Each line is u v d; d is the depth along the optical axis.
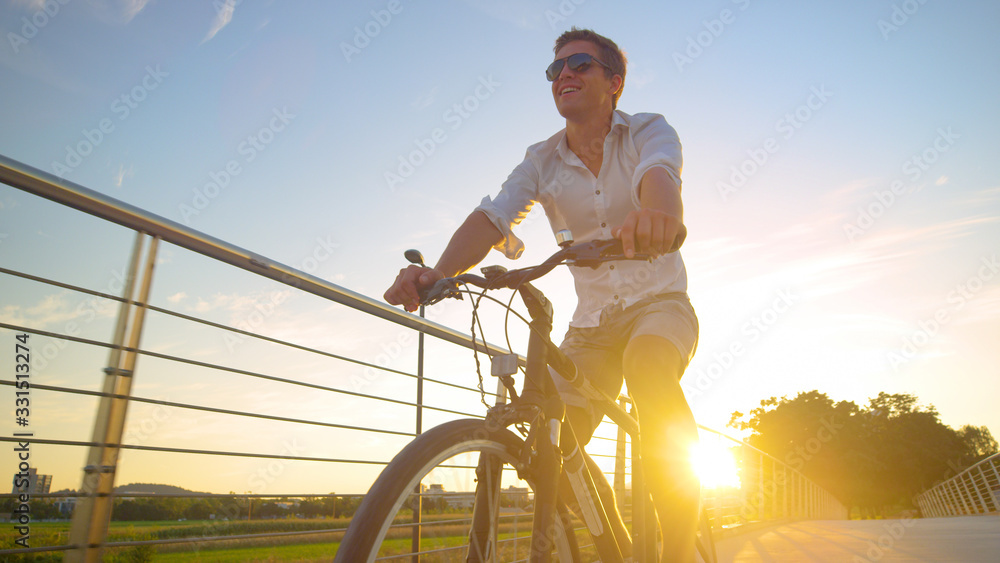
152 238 1.71
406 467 1.16
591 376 1.79
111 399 1.62
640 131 1.82
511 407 1.40
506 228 1.79
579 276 1.89
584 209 1.92
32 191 1.45
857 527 7.70
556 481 1.36
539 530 1.30
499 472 1.43
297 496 2.17
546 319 1.44
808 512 12.36
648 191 1.44
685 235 1.14
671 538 1.42
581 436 1.71
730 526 6.31
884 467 48.34
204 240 1.83
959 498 20.53
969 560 3.94
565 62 1.84
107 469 1.58
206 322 1.91
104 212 1.59
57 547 1.49
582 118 1.87
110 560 1.66
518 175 1.97
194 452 1.85
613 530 1.71
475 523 1.38
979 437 66.31
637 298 1.75
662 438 1.45
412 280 1.43
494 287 1.34
